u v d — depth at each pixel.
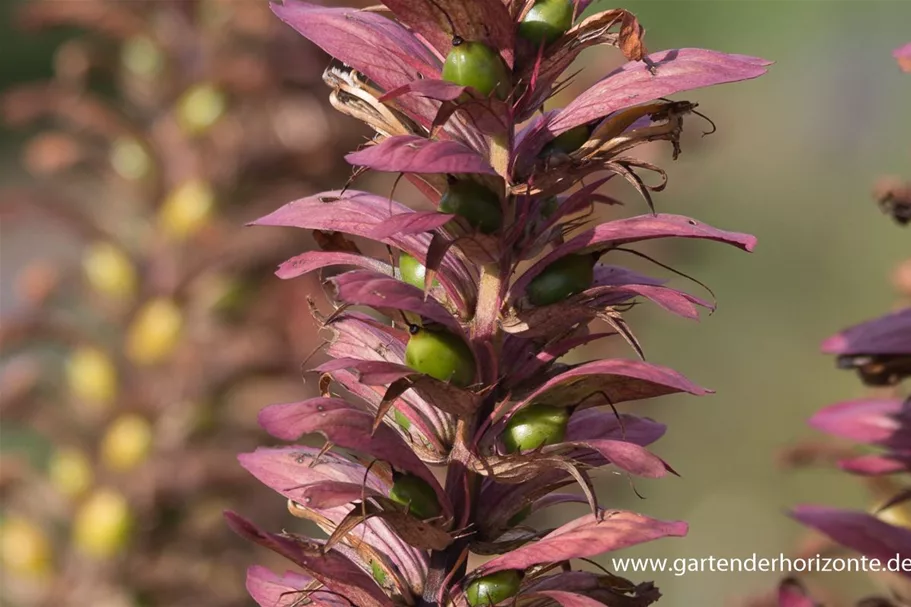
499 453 0.84
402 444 0.83
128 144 1.39
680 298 0.83
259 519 1.40
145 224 1.39
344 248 0.86
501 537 0.85
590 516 0.83
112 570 1.31
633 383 0.84
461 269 0.84
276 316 1.36
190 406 1.33
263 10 1.36
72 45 1.40
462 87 0.81
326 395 0.86
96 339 1.39
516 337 0.85
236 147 1.37
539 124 0.83
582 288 0.84
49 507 1.35
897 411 0.94
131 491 1.30
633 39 0.82
